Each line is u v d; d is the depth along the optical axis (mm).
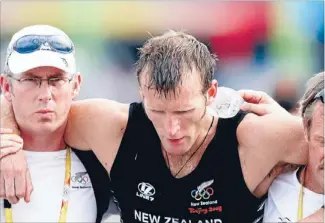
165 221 7777
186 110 6812
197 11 15156
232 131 7645
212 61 7250
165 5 15188
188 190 7641
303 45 14844
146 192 7766
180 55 6938
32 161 8266
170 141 7055
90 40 15203
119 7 15219
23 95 7625
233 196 7676
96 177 8344
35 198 8148
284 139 7504
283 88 14992
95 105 8305
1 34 14867
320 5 14609
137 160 7789
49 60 7527
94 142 8133
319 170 7172
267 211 7965
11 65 7668
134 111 7945
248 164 7590
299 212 7594
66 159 8367
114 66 15148
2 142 7566
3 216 8125
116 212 8828
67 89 7785
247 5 15016
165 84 6676
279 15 14922
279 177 7871
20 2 14969
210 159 7598
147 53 7121
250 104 8016
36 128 7742
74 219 8188
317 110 7043
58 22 15156
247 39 15078
